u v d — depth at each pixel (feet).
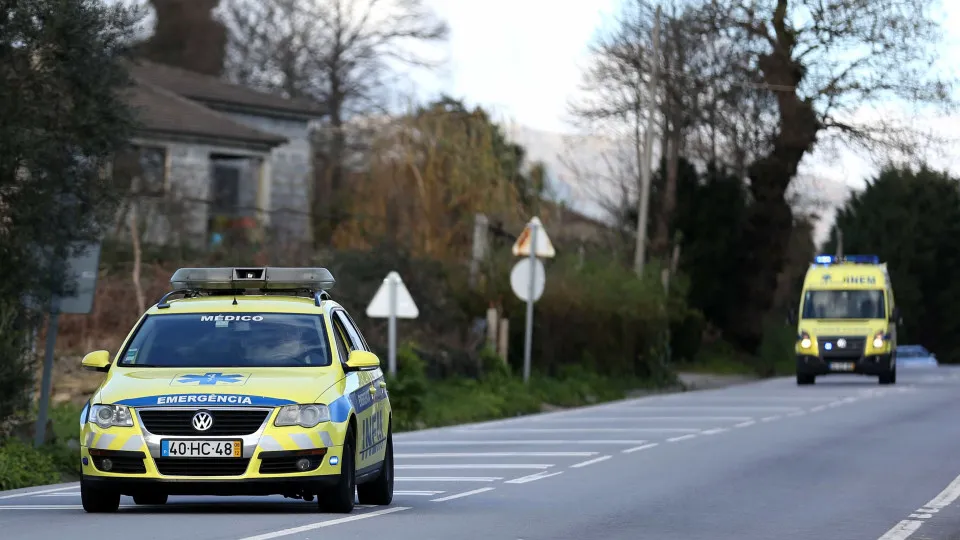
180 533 108.06
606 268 400.06
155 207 340.18
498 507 133.90
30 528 112.16
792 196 589.32
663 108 532.32
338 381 122.83
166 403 116.57
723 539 111.65
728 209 563.07
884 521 124.88
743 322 576.61
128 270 280.31
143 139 402.31
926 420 266.36
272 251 313.53
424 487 154.81
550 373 359.66
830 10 530.68
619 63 520.01
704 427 250.57
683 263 558.97
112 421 116.88
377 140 404.36
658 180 552.82
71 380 237.66
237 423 116.47
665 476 167.02
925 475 168.14
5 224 169.17
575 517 125.80
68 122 171.73
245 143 429.38
